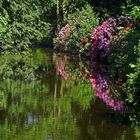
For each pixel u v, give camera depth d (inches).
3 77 720.3
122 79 646.5
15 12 553.6
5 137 381.7
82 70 826.8
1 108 491.2
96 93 581.3
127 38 734.5
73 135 386.9
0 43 661.9
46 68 853.2
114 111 476.7
